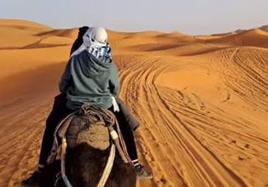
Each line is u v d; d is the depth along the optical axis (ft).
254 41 387.96
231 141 52.37
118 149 19.53
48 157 20.27
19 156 42.22
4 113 78.33
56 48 216.33
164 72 137.39
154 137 50.88
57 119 21.04
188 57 196.44
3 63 163.12
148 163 40.47
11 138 50.98
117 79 21.03
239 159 44.29
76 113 19.83
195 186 35.68
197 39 465.88
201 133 55.52
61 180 19.01
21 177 35.96
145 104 74.95
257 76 149.28
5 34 378.12
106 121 19.75
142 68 140.77
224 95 116.47
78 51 20.52
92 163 18.35
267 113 91.30
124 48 330.54
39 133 52.26
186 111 72.28
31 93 114.01
